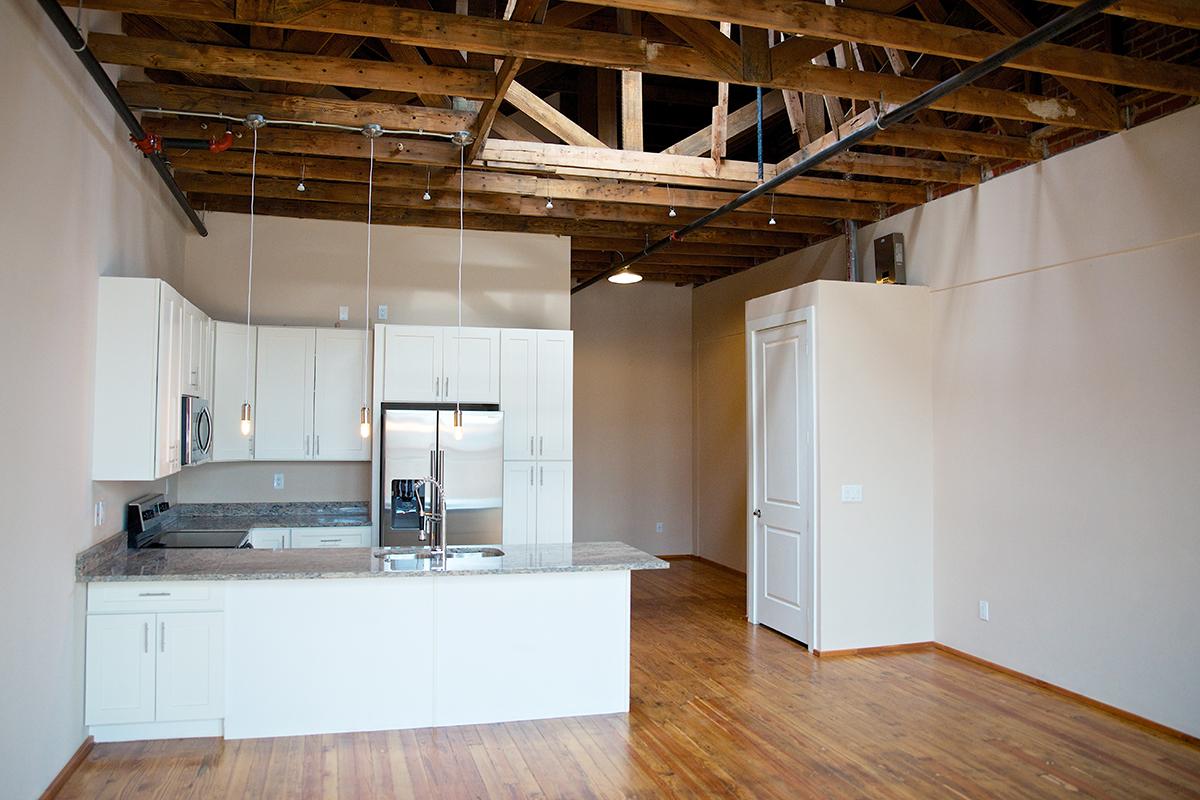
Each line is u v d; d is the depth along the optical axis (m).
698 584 8.37
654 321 9.93
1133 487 4.49
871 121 4.45
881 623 5.89
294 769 3.78
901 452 5.97
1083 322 4.80
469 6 4.39
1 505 3.02
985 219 5.54
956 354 5.80
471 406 6.36
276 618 4.19
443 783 3.65
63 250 3.65
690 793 3.58
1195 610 4.14
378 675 4.29
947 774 3.79
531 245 7.16
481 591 4.42
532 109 5.08
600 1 3.33
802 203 6.50
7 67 3.04
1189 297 4.20
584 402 9.66
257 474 6.50
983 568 5.54
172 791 3.54
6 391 3.06
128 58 3.89
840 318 5.86
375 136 4.79
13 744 3.12
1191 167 4.20
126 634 4.03
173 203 5.88
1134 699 4.46
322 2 3.41
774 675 5.32
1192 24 3.35
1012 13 3.93
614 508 9.70
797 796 3.56
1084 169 4.80
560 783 3.67
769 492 6.49
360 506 6.65
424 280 6.90
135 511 4.90
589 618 4.56
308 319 6.65
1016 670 5.25
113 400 4.14
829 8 3.61
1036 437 5.12
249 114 4.56
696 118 7.93
